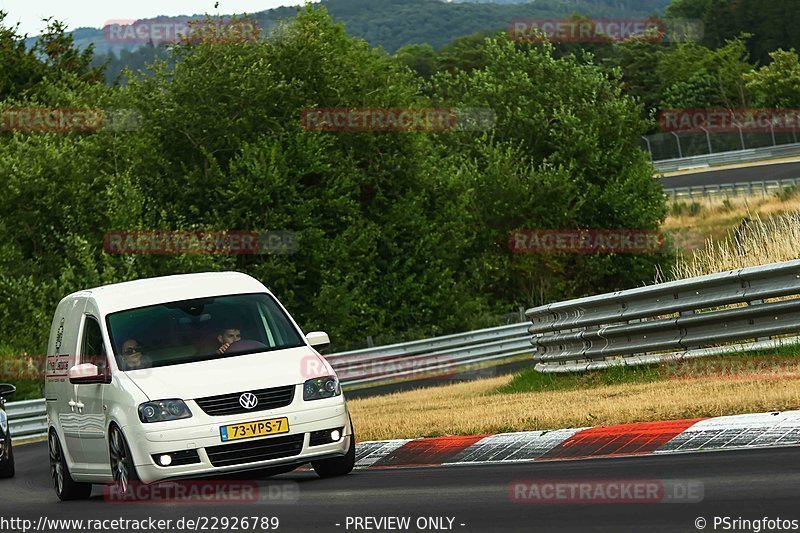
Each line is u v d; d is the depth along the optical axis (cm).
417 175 12556
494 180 13588
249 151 11256
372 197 12456
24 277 9894
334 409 2781
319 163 11481
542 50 15200
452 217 12838
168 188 11269
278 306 3097
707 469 2189
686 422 2642
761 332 3666
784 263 3588
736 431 2516
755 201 16562
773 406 2684
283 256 11306
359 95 12306
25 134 11850
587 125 14312
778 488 1894
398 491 2431
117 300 3073
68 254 10731
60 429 3180
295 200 11500
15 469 4975
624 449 2678
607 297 4206
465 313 12369
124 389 2761
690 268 5494
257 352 2892
